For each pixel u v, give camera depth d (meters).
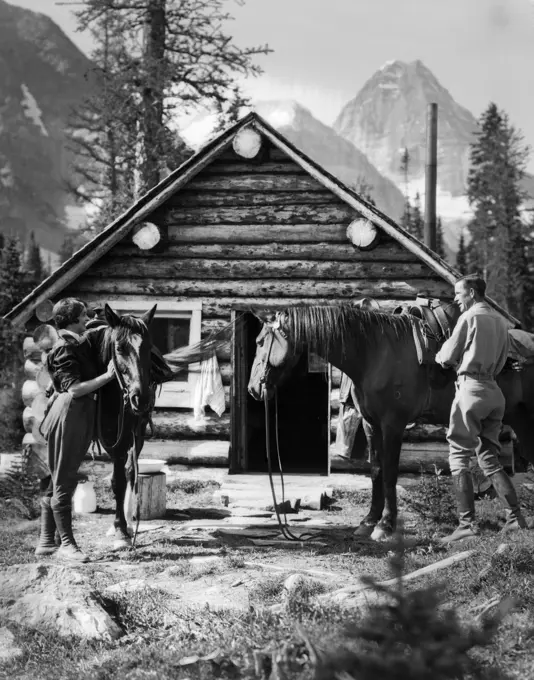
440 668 3.37
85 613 5.68
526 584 5.57
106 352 7.80
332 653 3.66
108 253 13.63
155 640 5.45
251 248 13.45
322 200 13.32
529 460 9.19
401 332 8.56
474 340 7.70
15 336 25.45
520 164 63.25
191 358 13.09
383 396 8.47
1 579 6.12
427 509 9.45
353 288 13.16
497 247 54.25
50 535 8.06
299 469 15.14
